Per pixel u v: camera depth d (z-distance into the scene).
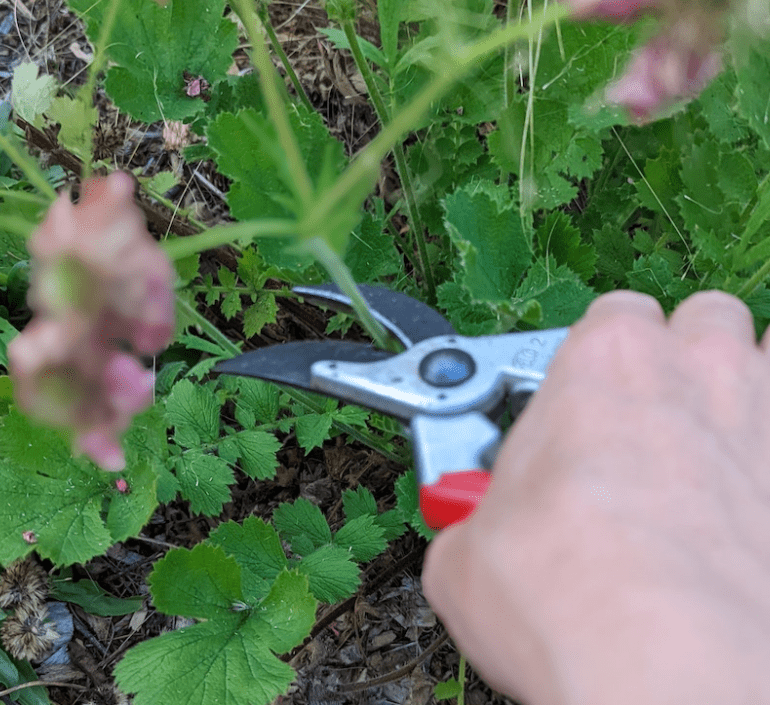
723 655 0.11
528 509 0.13
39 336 0.12
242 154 0.27
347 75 0.49
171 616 0.37
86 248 0.12
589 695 0.11
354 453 0.41
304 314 0.42
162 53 0.33
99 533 0.29
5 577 0.34
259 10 0.36
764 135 0.28
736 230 0.31
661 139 0.36
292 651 0.36
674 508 0.13
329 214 0.14
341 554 0.32
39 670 0.35
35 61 0.50
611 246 0.36
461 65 0.14
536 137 0.31
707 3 0.17
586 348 0.16
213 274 0.44
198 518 0.40
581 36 0.28
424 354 0.22
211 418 0.33
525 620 0.13
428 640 0.37
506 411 0.26
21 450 0.29
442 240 0.40
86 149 0.29
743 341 0.17
